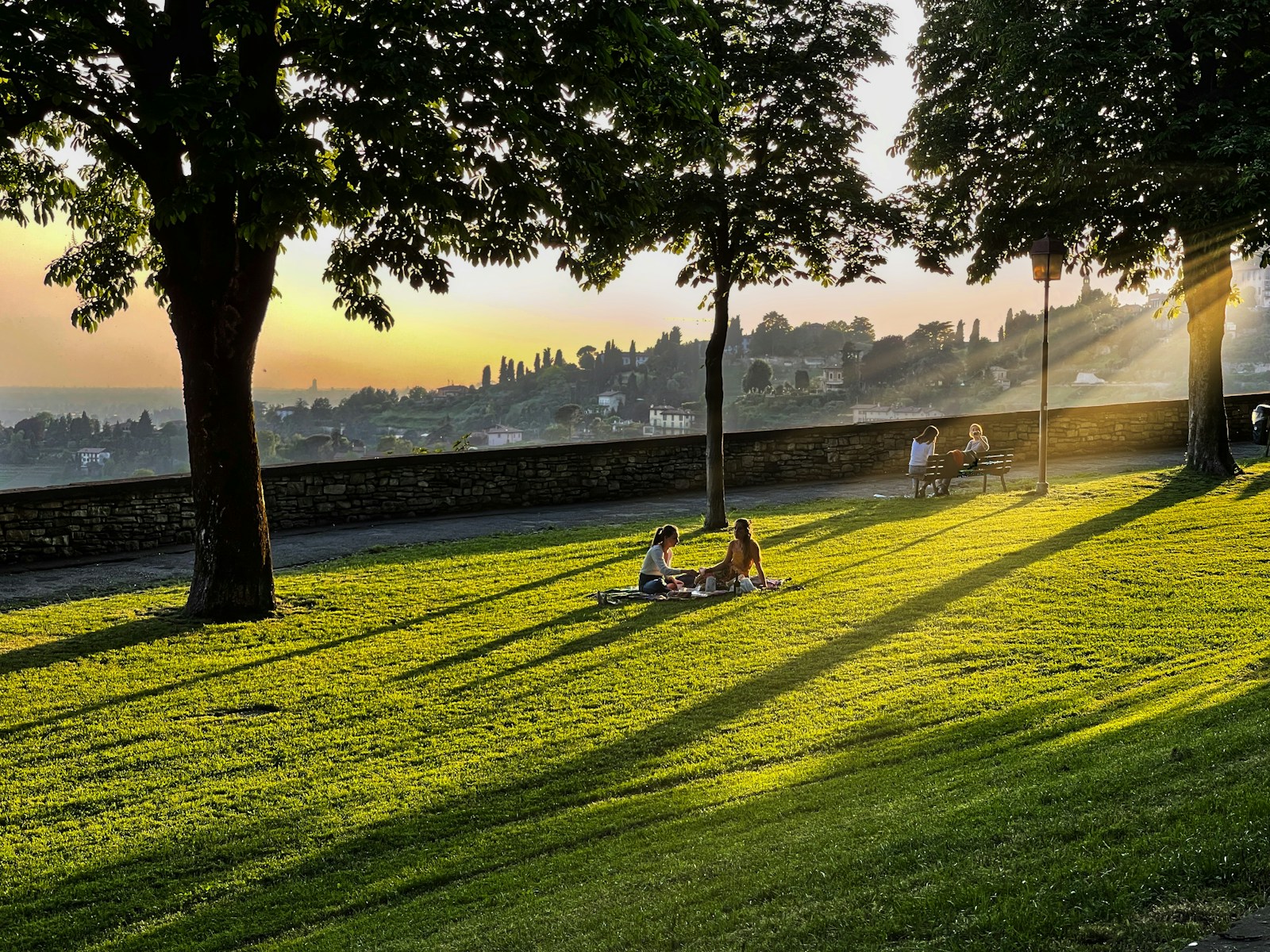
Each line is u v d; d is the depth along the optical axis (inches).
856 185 732.7
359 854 298.0
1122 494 850.1
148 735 402.9
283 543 818.8
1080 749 282.4
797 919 185.2
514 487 967.6
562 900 231.5
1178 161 827.4
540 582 647.1
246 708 433.1
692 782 331.9
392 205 522.3
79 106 500.4
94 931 260.1
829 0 716.0
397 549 782.5
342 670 480.7
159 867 293.1
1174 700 331.3
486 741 383.6
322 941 234.1
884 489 1010.7
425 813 322.0
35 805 339.0
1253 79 871.1
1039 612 505.4
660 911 206.4
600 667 465.1
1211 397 924.0
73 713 429.7
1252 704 283.0
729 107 720.3
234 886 280.1
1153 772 230.8
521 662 479.8
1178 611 487.2
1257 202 796.0
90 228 700.7
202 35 530.3
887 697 401.1
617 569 678.5
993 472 932.6
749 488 1056.8
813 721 381.1
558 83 510.6
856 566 644.7
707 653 477.4
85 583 685.3
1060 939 154.4
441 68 493.0
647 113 583.5
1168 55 813.2
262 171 474.6
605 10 499.5
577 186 566.6
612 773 345.4
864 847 221.0
